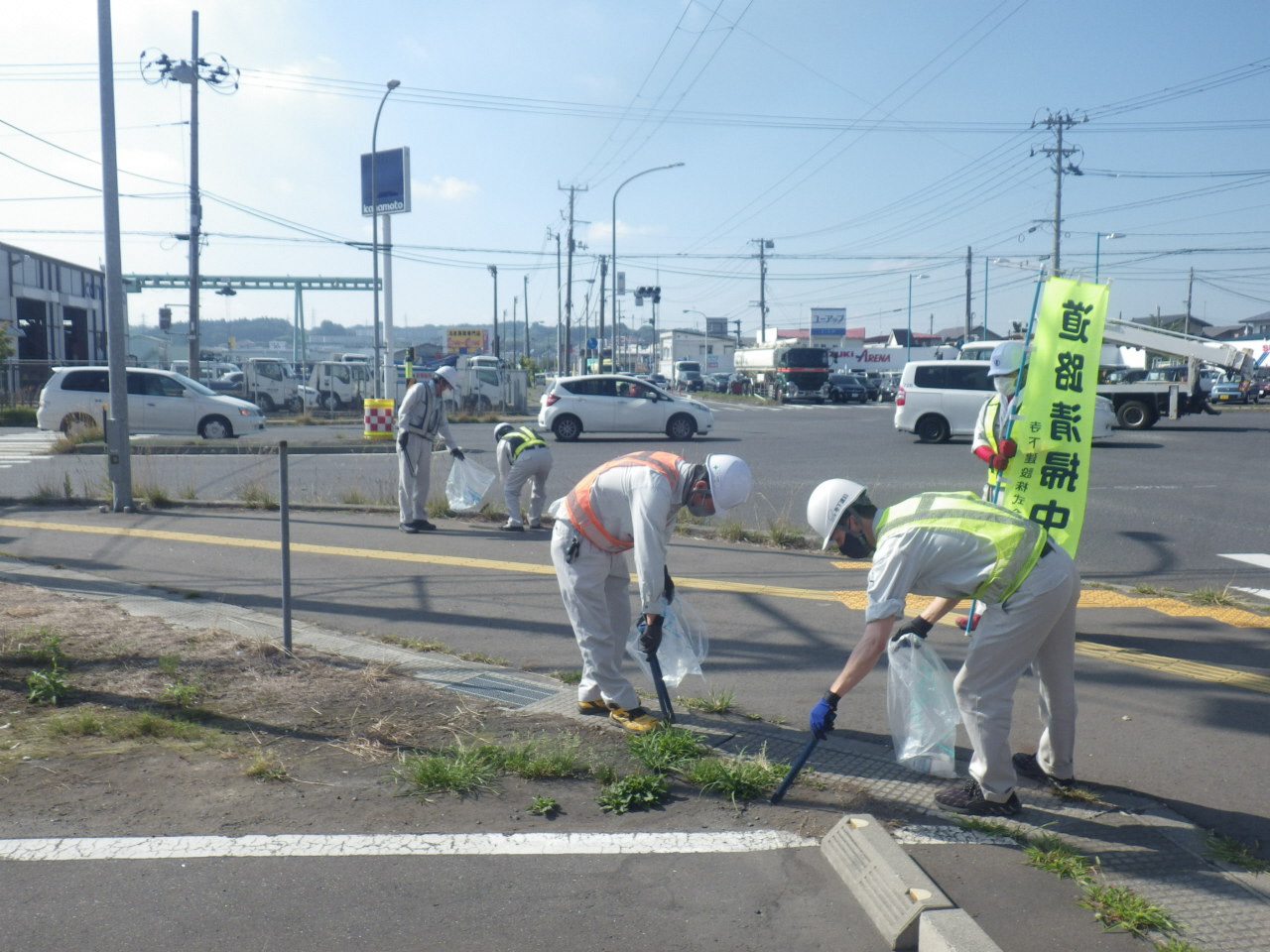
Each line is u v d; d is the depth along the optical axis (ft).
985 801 12.26
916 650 12.72
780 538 30.60
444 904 10.13
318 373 112.78
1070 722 12.79
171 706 15.43
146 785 12.72
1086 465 19.86
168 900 10.11
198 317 104.01
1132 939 9.64
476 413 113.39
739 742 14.62
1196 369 80.74
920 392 72.69
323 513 36.19
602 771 13.34
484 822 11.94
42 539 30.07
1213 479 47.47
